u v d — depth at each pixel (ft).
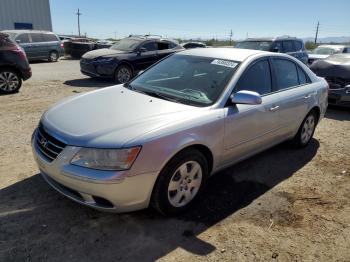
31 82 36.81
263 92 14.01
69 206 11.35
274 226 10.96
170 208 10.79
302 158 16.55
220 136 11.71
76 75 44.37
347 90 25.45
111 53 38.47
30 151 15.74
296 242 10.25
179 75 13.78
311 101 16.74
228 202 12.22
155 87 13.55
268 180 14.10
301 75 16.75
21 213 10.88
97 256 9.22
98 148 9.39
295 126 16.25
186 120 10.73
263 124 13.69
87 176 9.34
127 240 9.90
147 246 9.71
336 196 13.07
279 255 9.66
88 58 38.14
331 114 25.93
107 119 10.59
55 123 10.77
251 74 13.50
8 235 9.82
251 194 12.88
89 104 12.02
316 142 19.06
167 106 11.62
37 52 61.87
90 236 9.98
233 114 12.09
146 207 10.41
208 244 9.93
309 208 12.13
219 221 11.06
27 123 20.16
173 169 10.37
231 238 10.26
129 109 11.34
